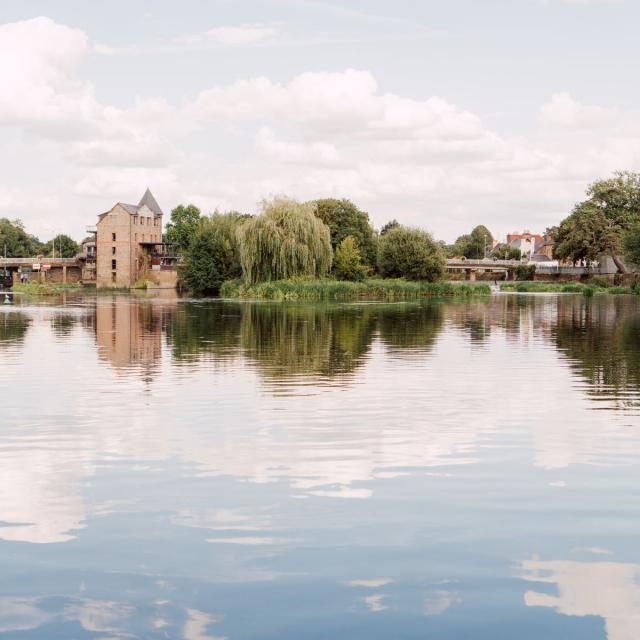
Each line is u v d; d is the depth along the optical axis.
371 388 16.98
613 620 5.70
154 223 159.25
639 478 9.48
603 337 31.61
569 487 9.06
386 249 100.38
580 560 6.81
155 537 7.34
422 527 7.63
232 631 5.55
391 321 41.66
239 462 10.24
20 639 5.45
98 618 5.74
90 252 164.88
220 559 6.81
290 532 7.48
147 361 22.23
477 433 12.20
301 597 6.07
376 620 5.71
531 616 5.76
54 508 8.23
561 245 127.88
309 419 13.34
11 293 98.88
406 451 10.92
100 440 11.61
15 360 22.48
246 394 16.08
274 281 81.00
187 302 69.38
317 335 31.80
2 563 6.73
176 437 11.83
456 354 24.52
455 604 5.96
